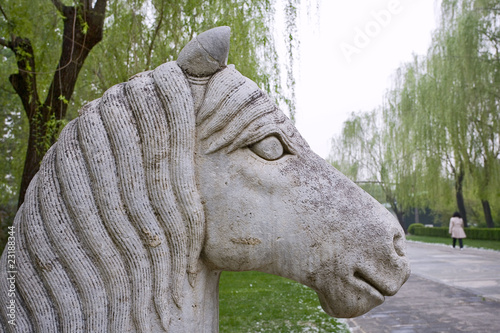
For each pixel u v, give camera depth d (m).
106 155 1.08
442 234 22.09
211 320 1.17
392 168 19.92
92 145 1.09
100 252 1.05
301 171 1.15
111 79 5.45
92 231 1.05
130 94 1.12
